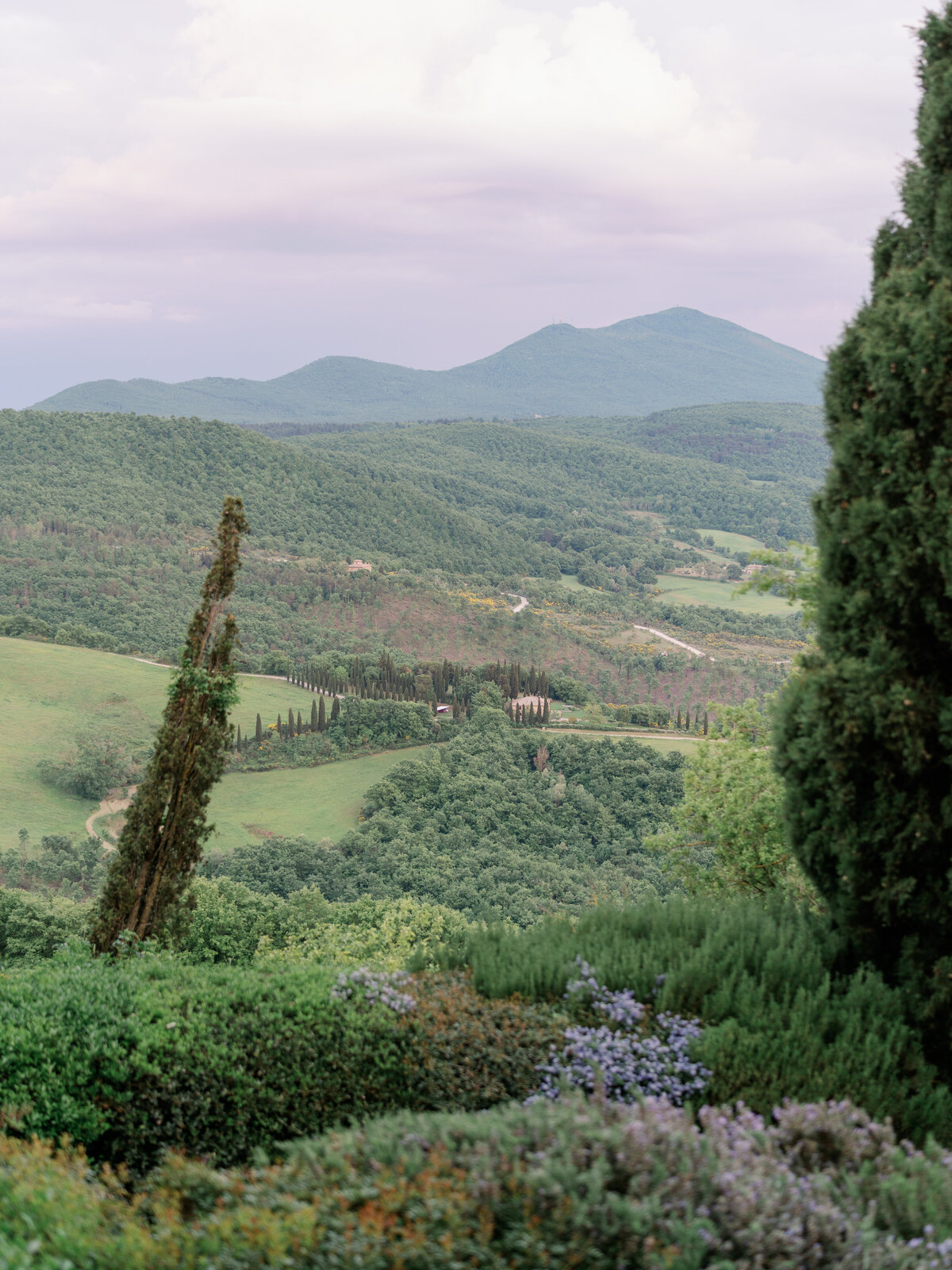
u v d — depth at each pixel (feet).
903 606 23.89
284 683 565.94
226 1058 23.08
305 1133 22.54
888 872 24.21
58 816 393.91
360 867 282.36
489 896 246.27
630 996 24.04
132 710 512.22
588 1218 13.03
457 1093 22.04
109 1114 22.54
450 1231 12.64
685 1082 21.63
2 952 143.13
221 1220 13.71
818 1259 13.16
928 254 26.27
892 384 24.07
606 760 368.27
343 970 28.14
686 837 59.26
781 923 28.84
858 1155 16.80
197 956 114.01
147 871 39.09
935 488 23.11
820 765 25.41
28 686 520.42
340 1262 12.45
